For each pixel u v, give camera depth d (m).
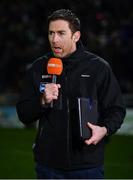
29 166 22.47
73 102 8.77
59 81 8.91
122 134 30.14
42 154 8.92
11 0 43.00
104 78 8.89
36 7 41.94
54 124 8.82
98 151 8.80
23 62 39.56
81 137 8.27
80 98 8.43
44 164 8.89
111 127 8.62
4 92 38.34
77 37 8.93
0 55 41.16
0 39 41.72
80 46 9.12
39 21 41.72
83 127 8.30
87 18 40.28
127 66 38.44
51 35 8.77
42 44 40.16
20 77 38.66
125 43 39.59
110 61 38.25
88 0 40.94
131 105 33.06
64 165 8.72
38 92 9.05
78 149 8.70
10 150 26.05
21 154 25.05
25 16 42.34
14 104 35.09
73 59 8.95
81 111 8.34
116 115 8.77
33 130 31.97
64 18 8.64
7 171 21.42
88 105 8.44
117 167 22.08
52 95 8.19
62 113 8.79
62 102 8.81
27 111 8.97
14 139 29.11
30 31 41.75
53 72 8.80
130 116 30.86
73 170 8.74
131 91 36.84
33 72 9.19
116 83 9.02
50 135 8.84
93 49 38.34
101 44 39.12
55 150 8.79
